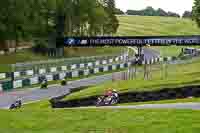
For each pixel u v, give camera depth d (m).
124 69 139.00
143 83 73.81
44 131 36.88
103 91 71.25
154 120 38.56
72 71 122.06
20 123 40.03
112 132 35.28
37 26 174.12
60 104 70.50
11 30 161.12
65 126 38.44
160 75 88.31
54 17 195.62
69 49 188.25
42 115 43.66
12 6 161.88
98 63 145.12
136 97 60.97
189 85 61.59
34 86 104.00
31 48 165.75
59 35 195.38
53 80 113.00
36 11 174.75
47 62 129.12
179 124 36.56
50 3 186.88
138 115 41.25
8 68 124.50
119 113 42.81
